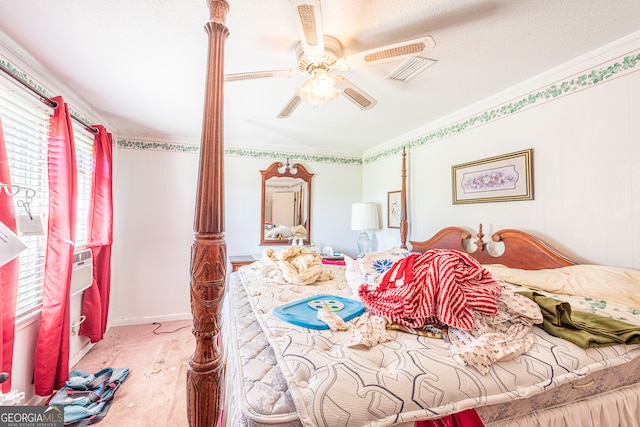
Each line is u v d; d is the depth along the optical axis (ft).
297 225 12.05
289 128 9.60
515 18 4.24
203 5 4.02
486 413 2.84
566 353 3.18
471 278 3.79
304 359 2.82
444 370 2.75
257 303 4.77
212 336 2.44
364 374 2.61
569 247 5.47
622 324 3.54
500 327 3.50
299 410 2.26
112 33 4.65
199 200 2.47
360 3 3.96
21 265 5.49
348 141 11.23
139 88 6.66
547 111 5.83
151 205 10.43
